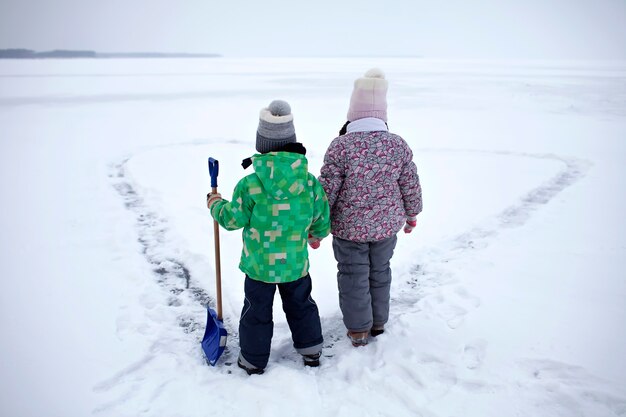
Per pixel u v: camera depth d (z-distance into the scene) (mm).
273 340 2893
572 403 2264
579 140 9758
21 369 2582
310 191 2422
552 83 28875
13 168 7410
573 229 4664
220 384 2479
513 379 2453
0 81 26609
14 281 3648
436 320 3057
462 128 11492
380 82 2566
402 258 4055
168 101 17719
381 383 2451
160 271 3898
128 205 5652
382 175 2562
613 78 34250
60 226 4898
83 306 3287
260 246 2395
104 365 2629
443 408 2264
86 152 8656
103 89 22828
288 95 20453
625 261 3893
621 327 2908
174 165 7633
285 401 2320
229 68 54219
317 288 3586
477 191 6145
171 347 2836
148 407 2305
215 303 3375
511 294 3359
